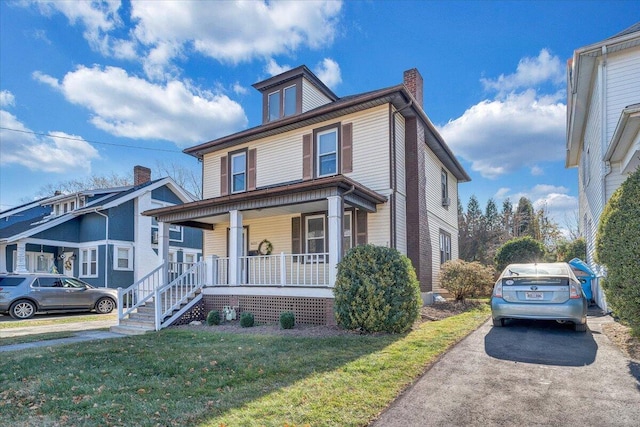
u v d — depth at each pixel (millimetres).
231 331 8883
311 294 9656
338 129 12906
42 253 22172
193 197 25297
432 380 4660
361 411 3760
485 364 5270
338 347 6434
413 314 8070
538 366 5137
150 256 22469
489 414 3707
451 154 16062
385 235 11633
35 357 6496
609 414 3645
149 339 8117
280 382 4660
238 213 11445
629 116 6949
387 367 5133
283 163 14055
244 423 3510
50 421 3750
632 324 5477
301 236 13000
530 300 7309
